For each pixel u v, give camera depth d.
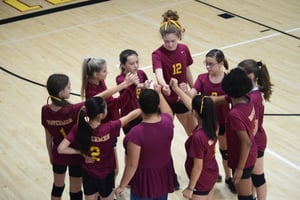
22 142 8.87
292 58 12.17
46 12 15.59
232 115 5.77
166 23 7.07
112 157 6.11
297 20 14.64
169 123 5.56
